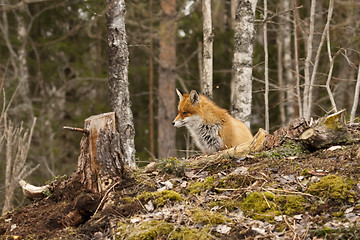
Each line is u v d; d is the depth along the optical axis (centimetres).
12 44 2770
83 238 653
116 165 760
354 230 530
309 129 779
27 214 767
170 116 2242
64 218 721
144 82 2655
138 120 2647
